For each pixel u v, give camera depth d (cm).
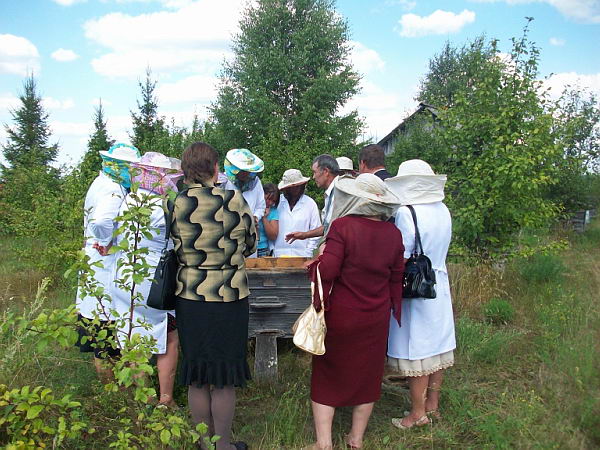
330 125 1570
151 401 303
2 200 1116
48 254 693
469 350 452
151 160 322
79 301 369
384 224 298
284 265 441
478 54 690
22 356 355
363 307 289
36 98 2442
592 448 293
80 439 278
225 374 282
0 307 567
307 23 1719
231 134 1669
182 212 275
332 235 289
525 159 597
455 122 670
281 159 1105
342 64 1761
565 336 463
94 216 315
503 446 288
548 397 358
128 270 265
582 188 1305
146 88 1975
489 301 598
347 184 298
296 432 326
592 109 1360
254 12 1764
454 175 677
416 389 329
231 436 319
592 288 655
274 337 392
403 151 1638
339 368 294
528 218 656
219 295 277
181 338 285
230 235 279
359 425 306
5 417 244
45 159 2202
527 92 637
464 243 672
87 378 364
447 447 311
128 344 258
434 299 323
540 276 689
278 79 1691
